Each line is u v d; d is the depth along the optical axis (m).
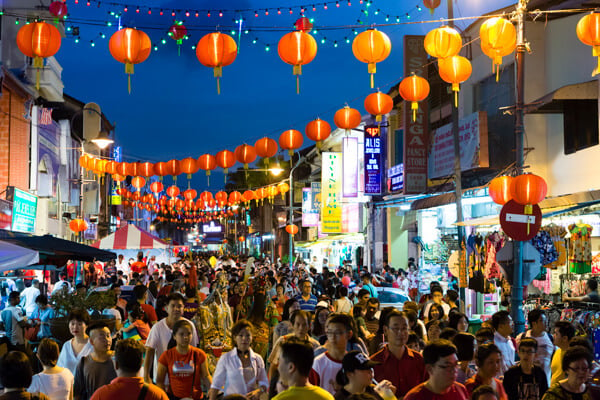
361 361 4.94
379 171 26.09
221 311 9.02
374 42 9.72
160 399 5.38
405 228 29.08
